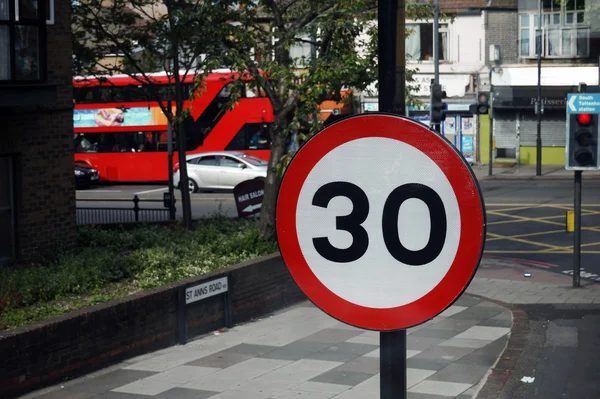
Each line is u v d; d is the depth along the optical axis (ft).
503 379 29.86
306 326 39.83
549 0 125.18
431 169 7.97
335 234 8.26
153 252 43.29
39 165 42.80
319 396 27.71
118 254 44.24
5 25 39.34
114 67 60.59
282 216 8.45
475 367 31.76
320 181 8.29
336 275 8.27
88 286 36.63
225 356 33.96
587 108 48.03
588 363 32.19
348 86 47.57
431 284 8.01
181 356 34.09
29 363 28.78
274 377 30.48
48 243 43.47
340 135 8.23
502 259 59.72
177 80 56.70
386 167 8.13
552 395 28.14
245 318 41.55
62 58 43.98
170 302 35.96
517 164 128.57
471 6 127.54
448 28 128.88
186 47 60.75
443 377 30.32
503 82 126.82
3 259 41.22
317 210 8.32
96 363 31.89
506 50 127.44
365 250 8.20
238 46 49.08
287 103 47.32
